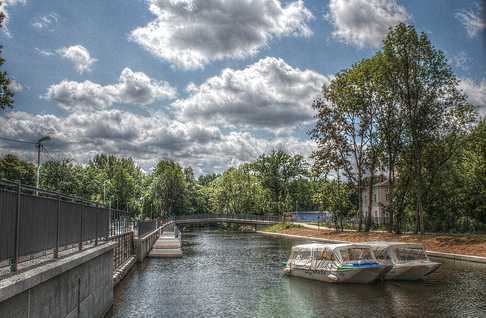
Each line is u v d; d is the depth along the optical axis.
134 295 24.23
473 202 54.38
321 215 109.12
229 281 29.56
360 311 20.45
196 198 153.12
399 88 52.84
